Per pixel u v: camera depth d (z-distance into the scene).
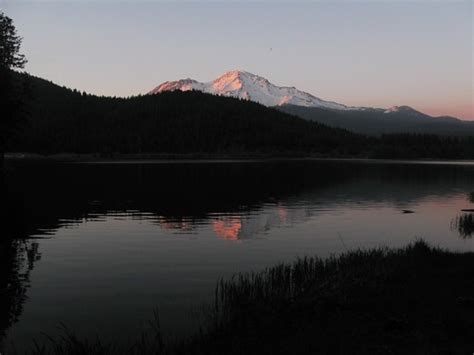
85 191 56.34
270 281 16.25
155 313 14.52
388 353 10.12
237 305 14.07
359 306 13.66
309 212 40.75
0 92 57.09
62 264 21.31
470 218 33.88
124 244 25.92
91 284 18.03
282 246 25.73
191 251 24.20
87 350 11.28
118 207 42.28
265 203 47.12
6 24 62.34
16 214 37.41
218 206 44.06
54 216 36.44
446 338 11.05
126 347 12.02
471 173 104.81
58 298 16.28
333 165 146.25
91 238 27.66
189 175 89.06
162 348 11.24
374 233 30.44
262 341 11.15
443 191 62.81
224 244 26.12
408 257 19.72
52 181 70.06
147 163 148.62
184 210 40.88
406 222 35.44
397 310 13.21
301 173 101.00
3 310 15.15
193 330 13.03
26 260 22.08
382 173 103.38
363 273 17.17
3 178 66.88
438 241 27.97
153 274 19.47
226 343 11.24
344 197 53.97
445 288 15.41
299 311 13.38
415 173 104.19
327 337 11.15
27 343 12.59
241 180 78.50
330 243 26.80
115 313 14.73
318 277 16.77
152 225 32.62
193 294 16.58
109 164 137.00
